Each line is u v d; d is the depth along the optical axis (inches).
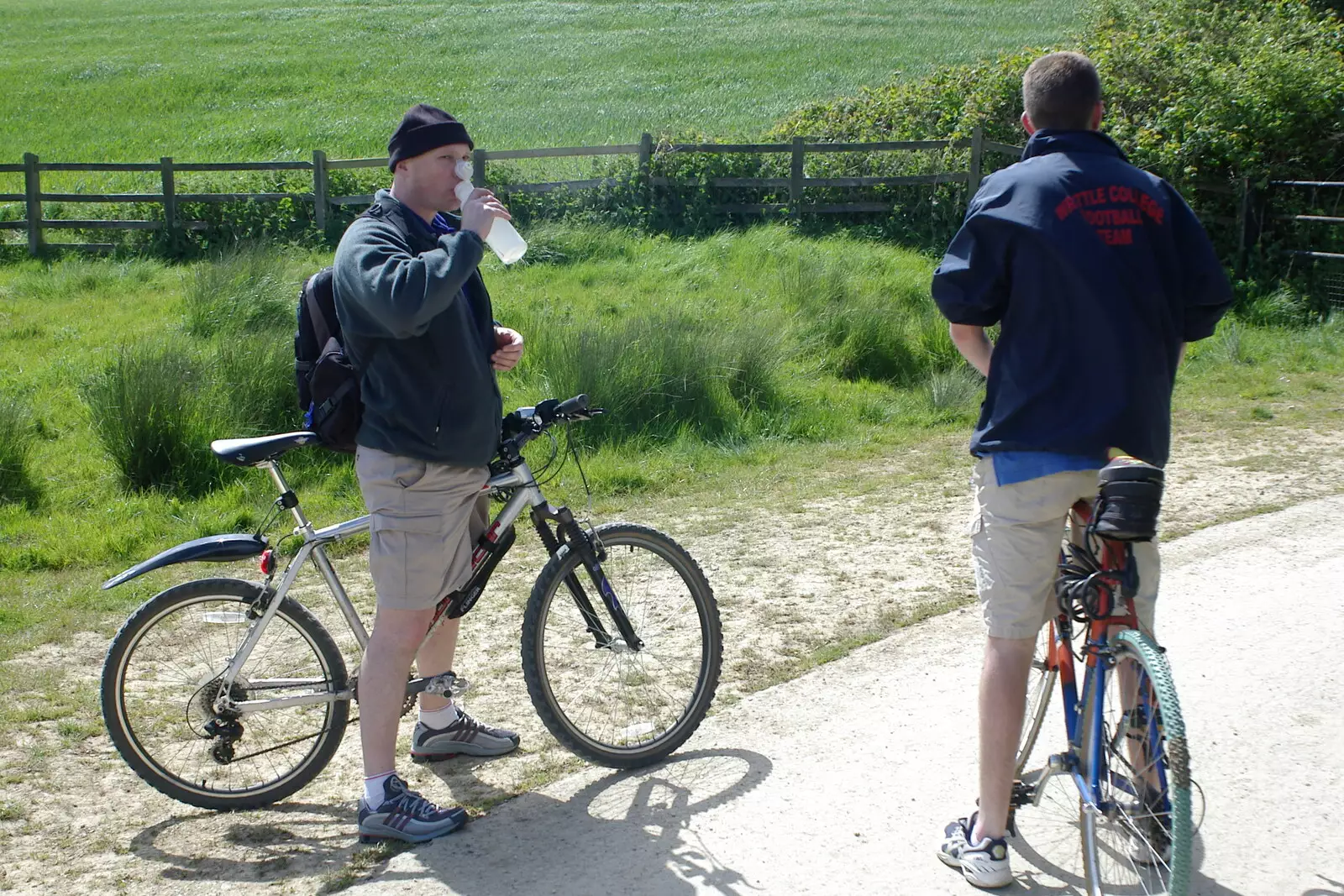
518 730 151.3
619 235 557.3
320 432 128.3
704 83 1129.4
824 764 139.2
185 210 613.3
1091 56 593.9
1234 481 258.8
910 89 666.2
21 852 124.4
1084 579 109.2
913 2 1609.3
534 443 289.0
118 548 232.2
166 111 1082.7
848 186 605.9
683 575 143.6
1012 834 121.7
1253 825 124.5
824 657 170.1
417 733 144.0
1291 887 114.3
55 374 353.1
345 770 144.1
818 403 339.9
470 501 129.4
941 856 119.0
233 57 1336.1
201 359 313.9
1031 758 139.2
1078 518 117.7
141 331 405.1
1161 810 104.2
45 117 1056.8
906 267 501.4
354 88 1165.1
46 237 624.4
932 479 273.0
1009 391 109.6
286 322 391.2
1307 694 153.3
